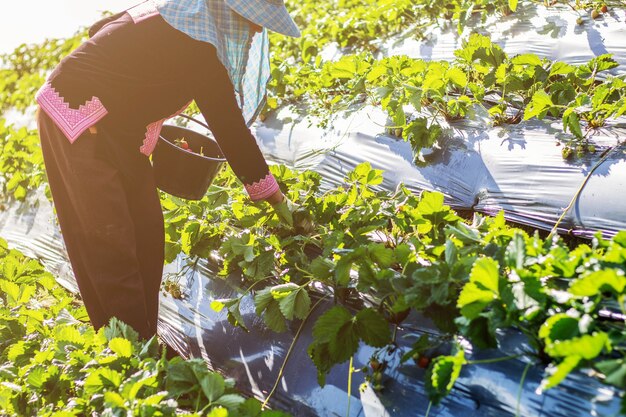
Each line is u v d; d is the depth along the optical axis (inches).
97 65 111.3
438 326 92.2
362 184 132.9
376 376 98.4
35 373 107.9
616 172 124.6
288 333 116.0
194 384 96.4
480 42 160.1
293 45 241.1
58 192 117.3
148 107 114.8
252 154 115.1
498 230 103.2
